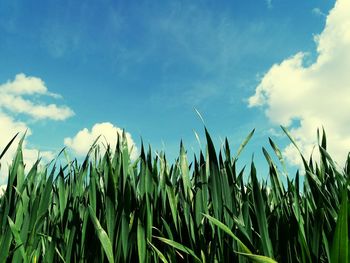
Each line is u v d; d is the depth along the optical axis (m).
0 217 1.53
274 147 1.45
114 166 1.70
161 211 1.60
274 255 1.25
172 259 1.37
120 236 1.41
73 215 1.51
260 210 1.18
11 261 1.50
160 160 1.66
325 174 1.46
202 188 1.41
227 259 1.27
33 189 1.73
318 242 1.14
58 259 1.58
